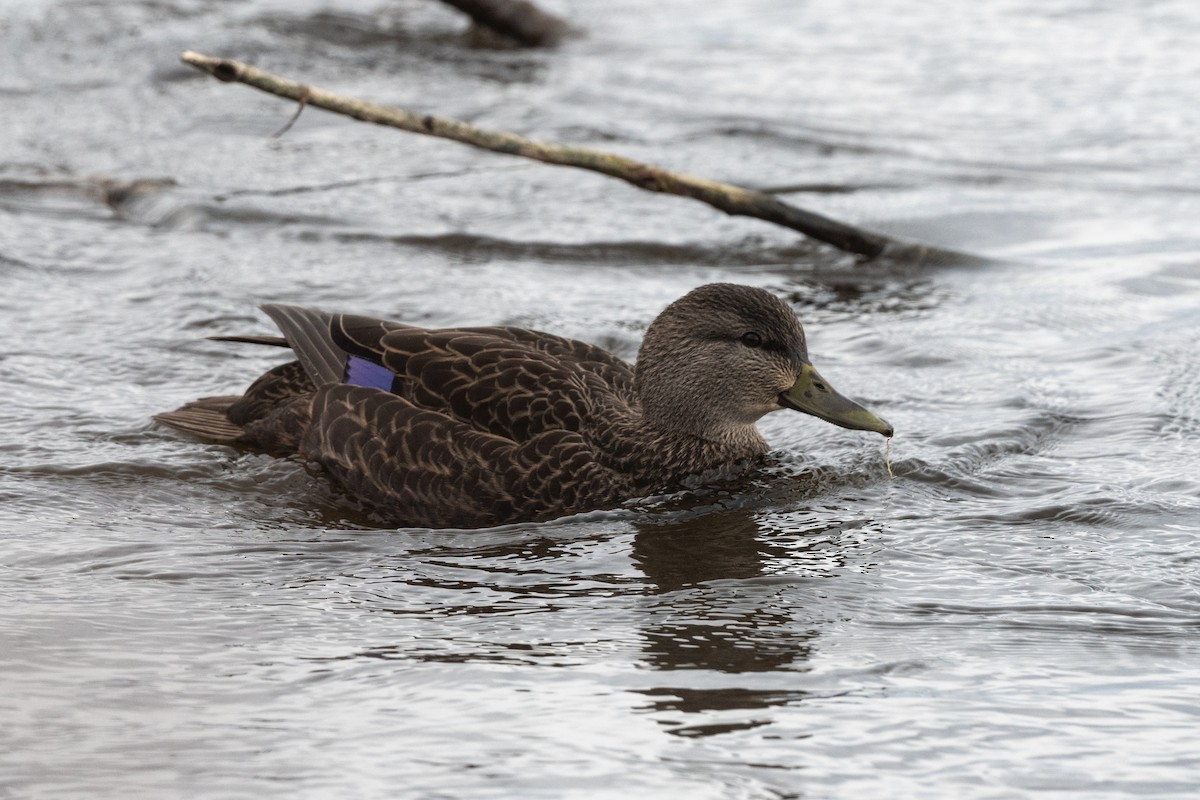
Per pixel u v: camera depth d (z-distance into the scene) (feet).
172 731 25.02
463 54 85.25
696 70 82.28
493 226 60.03
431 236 58.44
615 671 27.53
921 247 56.80
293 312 41.04
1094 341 48.01
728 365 38.27
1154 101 75.25
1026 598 30.91
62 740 24.62
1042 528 34.94
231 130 71.56
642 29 91.04
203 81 78.79
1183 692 26.48
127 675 27.14
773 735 24.98
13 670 27.17
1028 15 91.56
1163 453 39.17
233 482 38.45
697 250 58.29
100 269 53.93
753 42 87.76
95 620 29.71
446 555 34.17
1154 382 44.11
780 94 77.87
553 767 23.88
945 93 77.77
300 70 80.59
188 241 57.26
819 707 26.00
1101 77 79.36
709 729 25.18
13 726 25.04
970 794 23.12
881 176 65.87
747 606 30.78
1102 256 56.59
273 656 28.17
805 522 35.94
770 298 38.75
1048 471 38.32
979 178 65.72
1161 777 23.61
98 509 36.40
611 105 75.77
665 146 69.41
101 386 44.01
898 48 85.81
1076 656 28.04
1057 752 24.40
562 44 87.56
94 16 89.25
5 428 40.70
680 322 38.63
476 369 38.24
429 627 29.73
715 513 36.78
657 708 25.99
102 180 63.93
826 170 66.59
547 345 40.75
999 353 47.34
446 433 37.22
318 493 38.04
